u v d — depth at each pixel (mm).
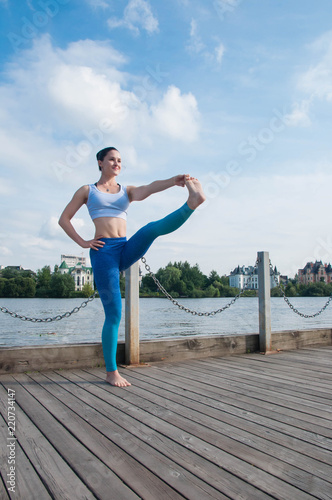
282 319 27219
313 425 2531
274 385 3613
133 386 3539
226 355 5293
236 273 116500
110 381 3604
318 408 2906
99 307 45969
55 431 2385
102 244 3529
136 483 1752
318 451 2111
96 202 3586
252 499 1622
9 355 4023
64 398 3121
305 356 5230
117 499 1623
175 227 3086
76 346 4332
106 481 1771
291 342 5895
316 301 64375
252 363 4715
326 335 6316
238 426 2500
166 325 21969
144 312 36250
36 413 2732
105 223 3574
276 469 1893
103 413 2742
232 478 1802
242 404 2994
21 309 40438
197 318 28688
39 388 3441
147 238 3277
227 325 21938
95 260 3566
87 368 4309
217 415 2719
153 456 2033
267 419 2645
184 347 4980
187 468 1899
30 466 1917
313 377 3959
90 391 3346
